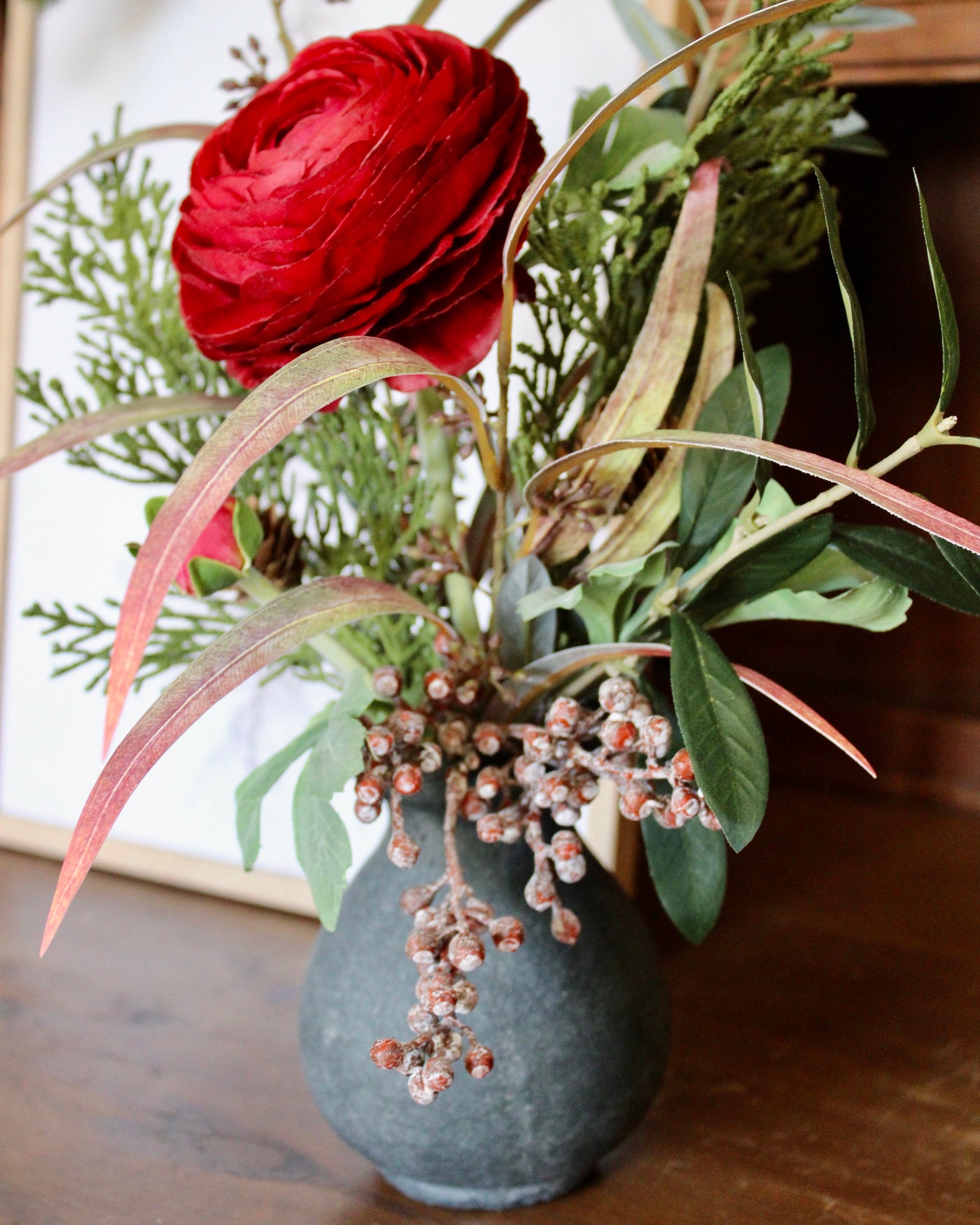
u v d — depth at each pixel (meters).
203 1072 0.64
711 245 0.52
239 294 0.52
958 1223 0.56
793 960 0.74
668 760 0.52
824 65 0.54
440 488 0.57
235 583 0.54
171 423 0.63
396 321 0.50
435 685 0.52
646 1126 0.61
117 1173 0.58
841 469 0.44
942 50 0.66
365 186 0.49
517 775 0.50
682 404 0.57
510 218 0.51
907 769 1.05
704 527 0.51
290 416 0.44
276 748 0.78
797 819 1.01
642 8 0.64
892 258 1.00
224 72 0.76
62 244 0.63
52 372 0.81
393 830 0.50
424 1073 0.46
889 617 0.52
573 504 0.51
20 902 0.78
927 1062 0.65
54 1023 0.67
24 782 0.85
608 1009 0.54
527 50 0.72
